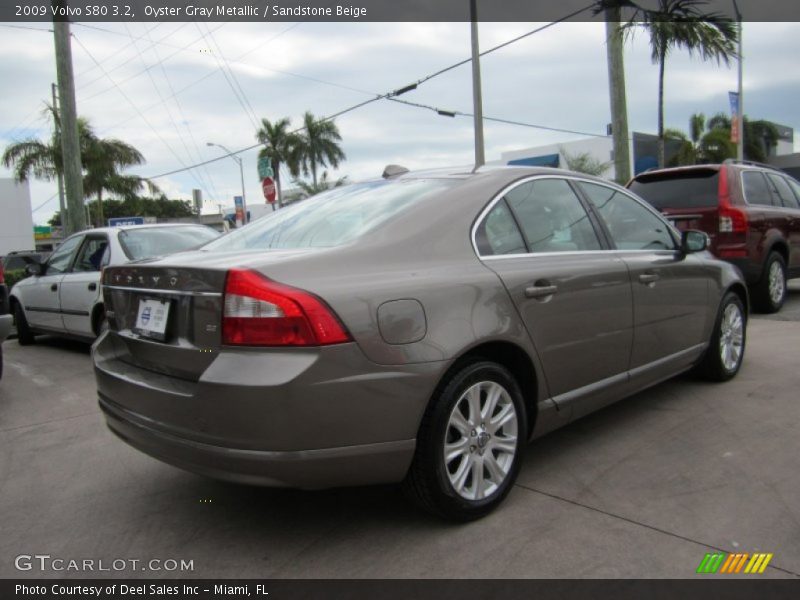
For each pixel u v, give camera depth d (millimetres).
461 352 2844
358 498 3338
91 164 27031
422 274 2889
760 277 8039
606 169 34375
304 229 3348
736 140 21406
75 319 7387
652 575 2547
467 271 3037
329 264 2727
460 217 3201
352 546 2861
